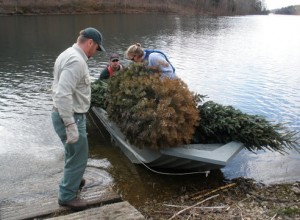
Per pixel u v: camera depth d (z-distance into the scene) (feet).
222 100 35.73
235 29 129.18
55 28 103.35
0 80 42.55
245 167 21.49
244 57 63.52
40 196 16.83
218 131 20.44
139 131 18.83
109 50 66.23
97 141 24.63
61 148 23.15
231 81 43.80
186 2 227.81
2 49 67.77
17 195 16.90
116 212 13.88
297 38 102.12
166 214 16.02
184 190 18.54
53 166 20.51
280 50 74.59
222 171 20.90
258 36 105.29
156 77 20.15
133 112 19.24
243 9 318.45
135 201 17.40
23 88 38.63
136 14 174.60
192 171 20.13
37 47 70.69
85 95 13.62
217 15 236.43
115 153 22.77
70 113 12.76
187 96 19.29
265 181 19.86
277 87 41.16
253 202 17.08
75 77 12.82
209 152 18.79
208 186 19.03
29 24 112.06
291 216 15.47
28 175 19.31
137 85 19.92
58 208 14.79
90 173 19.60
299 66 55.11
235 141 20.07
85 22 122.31
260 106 33.88
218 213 15.84
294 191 18.51
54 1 155.02
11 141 24.20
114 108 21.39
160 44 77.71
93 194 15.92
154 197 17.81
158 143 18.42
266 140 19.57
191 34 101.91
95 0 168.96
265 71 50.67
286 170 21.21
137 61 22.15
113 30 102.73
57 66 13.15
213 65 54.34
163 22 139.33
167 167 20.02
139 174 20.10
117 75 21.99
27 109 31.24
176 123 18.52
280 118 30.60
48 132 25.90
